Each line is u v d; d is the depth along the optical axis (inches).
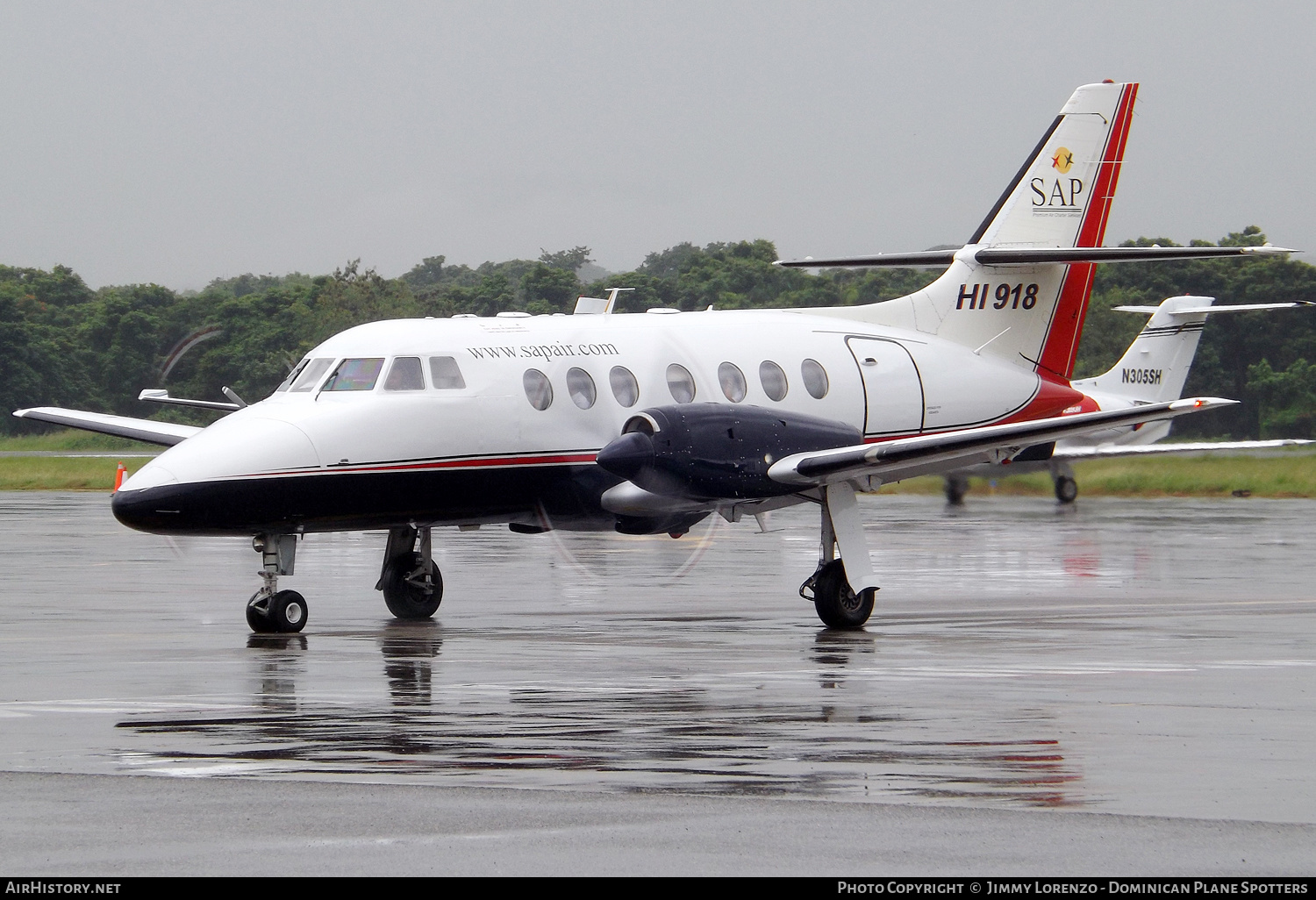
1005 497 6289.4
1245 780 1093.1
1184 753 1192.2
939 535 4109.3
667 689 1528.1
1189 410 2194.9
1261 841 928.9
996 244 2952.8
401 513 2229.3
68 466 7711.6
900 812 999.0
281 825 970.7
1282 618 2235.5
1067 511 5270.7
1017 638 1995.6
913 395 2783.0
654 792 1056.2
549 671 1668.3
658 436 2156.7
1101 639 1977.1
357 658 1785.2
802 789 1063.6
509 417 2306.8
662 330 2551.7
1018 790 1059.9
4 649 1867.6
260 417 2169.0
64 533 4143.7
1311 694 1492.4
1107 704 1430.9
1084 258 2748.5
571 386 2389.3
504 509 2348.7
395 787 1073.5
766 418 2234.3
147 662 1744.6
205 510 2048.5
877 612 2358.5
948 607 2427.4
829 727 1304.1
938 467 2317.9
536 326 2433.6
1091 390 6131.9
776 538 4200.3
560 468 2362.2
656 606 2468.0
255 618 2089.1
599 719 1348.4
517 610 2418.8
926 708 1409.9
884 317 2854.3
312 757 1178.6
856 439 2308.1
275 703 1443.2
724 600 2568.9
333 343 2294.5
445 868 880.9
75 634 2033.7
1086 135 3016.7
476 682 1585.9
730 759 1170.0
